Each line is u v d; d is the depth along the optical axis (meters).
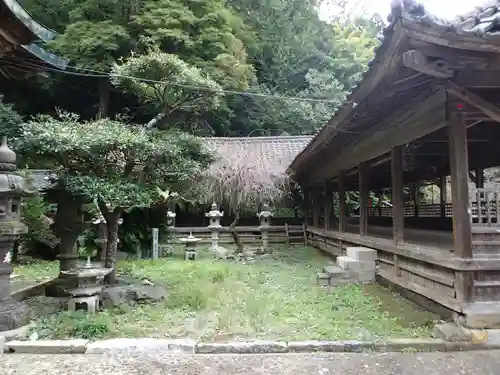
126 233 10.94
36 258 10.51
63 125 5.37
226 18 16.95
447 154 8.59
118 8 16.08
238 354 3.79
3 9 4.04
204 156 7.12
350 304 5.44
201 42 15.71
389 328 4.31
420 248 5.35
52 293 6.07
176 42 15.60
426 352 3.73
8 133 6.71
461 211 4.16
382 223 14.28
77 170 5.61
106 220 6.38
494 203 4.36
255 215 15.59
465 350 3.74
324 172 11.46
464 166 4.15
